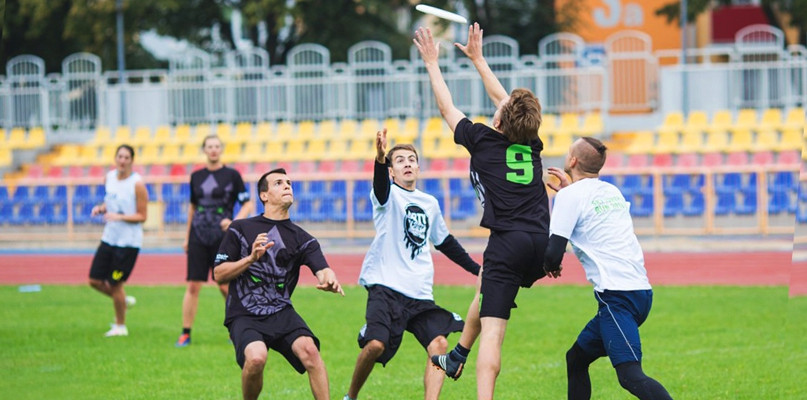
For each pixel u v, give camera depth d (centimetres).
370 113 4697
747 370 1603
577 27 6125
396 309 1314
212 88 4828
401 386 1538
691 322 2064
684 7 4653
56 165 4597
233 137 4694
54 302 2523
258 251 1191
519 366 1672
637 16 6041
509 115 1169
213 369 1669
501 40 4697
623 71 4606
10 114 5003
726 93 4553
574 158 1194
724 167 3625
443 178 3775
